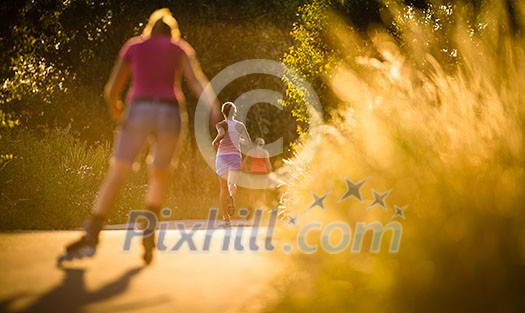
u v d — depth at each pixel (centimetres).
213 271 1680
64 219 3478
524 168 1519
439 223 1405
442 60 3158
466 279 1271
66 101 5972
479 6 2478
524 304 1239
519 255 1280
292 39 6353
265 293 1411
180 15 6059
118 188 1711
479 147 1606
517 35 1867
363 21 4378
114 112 1812
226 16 6175
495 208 1362
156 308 1289
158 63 1733
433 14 3616
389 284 1301
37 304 1299
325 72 4316
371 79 2136
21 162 3678
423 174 1567
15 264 1722
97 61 6034
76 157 4356
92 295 1387
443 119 1706
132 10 5975
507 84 1758
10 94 3619
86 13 5903
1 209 3219
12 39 3347
